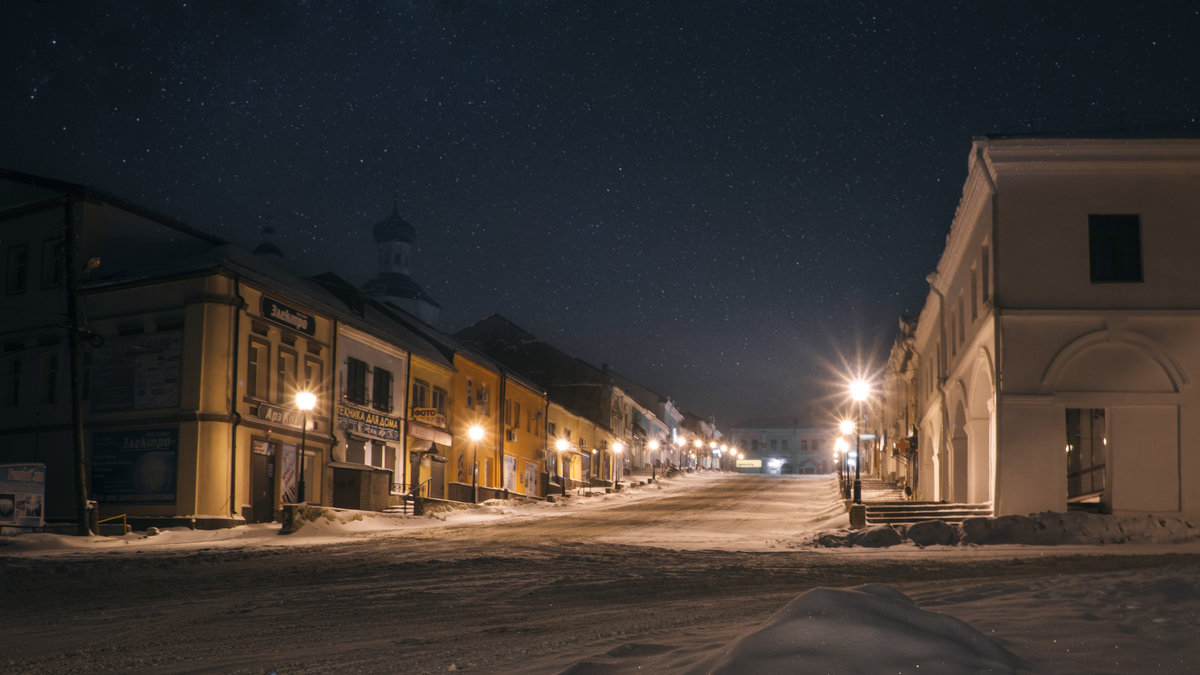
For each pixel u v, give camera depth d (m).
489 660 5.68
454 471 45.72
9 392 32.69
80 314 31.38
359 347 37.59
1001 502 23.73
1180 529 21.84
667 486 69.25
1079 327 24.09
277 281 33.53
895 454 55.00
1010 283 24.42
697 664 3.92
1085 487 26.89
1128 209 24.33
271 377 31.94
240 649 7.25
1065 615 6.05
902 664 3.55
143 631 8.75
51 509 31.00
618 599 11.12
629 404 84.56
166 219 34.28
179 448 29.20
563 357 76.50
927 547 21.52
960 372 30.50
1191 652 4.44
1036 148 24.39
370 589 12.50
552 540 21.72
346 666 5.95
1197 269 23.98
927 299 38.19
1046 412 23.89
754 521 34.03
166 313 30.12
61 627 9.30
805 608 4.07
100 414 30.70
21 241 32.97
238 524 29.23
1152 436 23.58
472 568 15.36
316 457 34.25
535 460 57.41
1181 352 23.77
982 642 4.09
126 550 21.70
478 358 50.44
